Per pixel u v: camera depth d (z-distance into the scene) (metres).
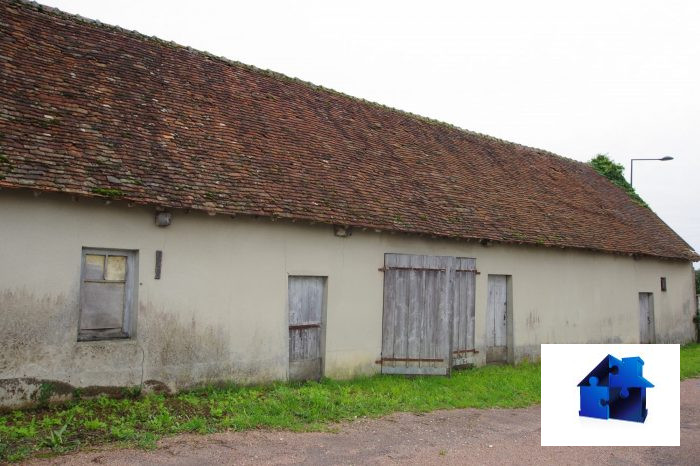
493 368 13.82
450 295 12.60
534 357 15.38
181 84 12.12
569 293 16.61
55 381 8.12
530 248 15.41
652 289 20.25
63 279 8.27
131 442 6.86
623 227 19.73
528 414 9.73
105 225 8.67
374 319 11.95
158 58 12.48
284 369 10.56
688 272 22.69
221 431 7.56
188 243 9.49
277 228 10.56
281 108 13.69
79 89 10.02
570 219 17.48
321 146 13.05
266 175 10.88
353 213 11.37
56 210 8.25
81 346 8.38
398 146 15.43
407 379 11.90
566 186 20.30
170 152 9.95
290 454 6.83
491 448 7.61
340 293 11.43
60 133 8.86
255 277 10.24
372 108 17.03
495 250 14.44
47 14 11.41
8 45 9.91
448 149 17.27
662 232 22.31
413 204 12.95
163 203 8.84
